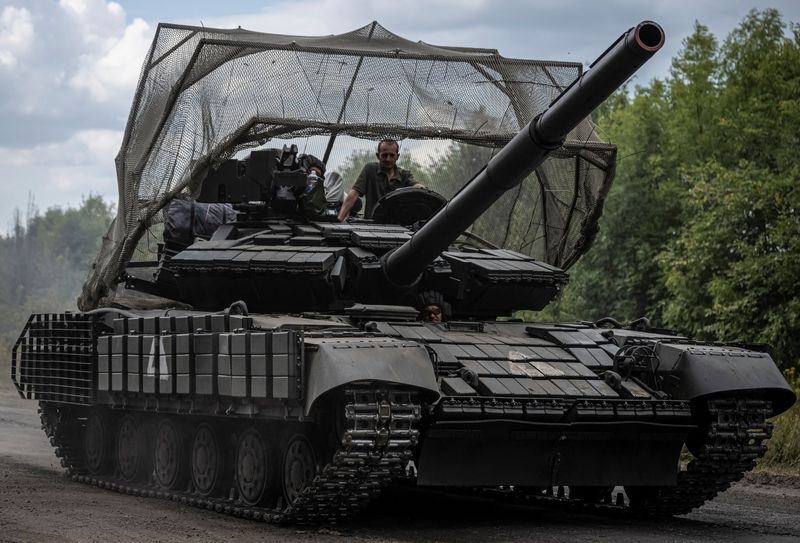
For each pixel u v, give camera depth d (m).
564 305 34.94
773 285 27.61
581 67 16.58
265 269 13.28
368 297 13.71
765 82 34.94
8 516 11.97
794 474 17.44
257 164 14.99
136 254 16.78
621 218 34.94
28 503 13.16
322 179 15.01
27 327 17.73
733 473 13.24
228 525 11.78
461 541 11.07
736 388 12.45
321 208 14.95
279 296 13.66
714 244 28.78
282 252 13.58
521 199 17.78
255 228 15.02
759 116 33.22
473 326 13.56
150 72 15.82
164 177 15.45
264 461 12.52
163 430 14.60
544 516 13.27
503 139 16.25
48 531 10.99
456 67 16.08
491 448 12.00
